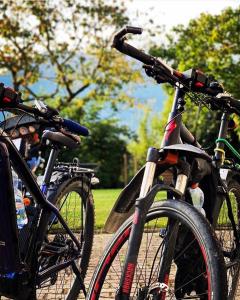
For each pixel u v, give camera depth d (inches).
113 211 112.8
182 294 116.6
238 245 138.6
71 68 1070.4
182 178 109.6
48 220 136.9
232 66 962.1
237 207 142.9
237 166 141.6
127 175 1497.3
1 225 122.9
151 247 114.3
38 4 1010.7
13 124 138.2
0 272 125.8
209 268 91.3
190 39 999.6
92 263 221.5
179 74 115.4
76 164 155.3
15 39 1012.5
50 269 139.1
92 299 104.5
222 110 129.6
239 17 978.1
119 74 1072.8
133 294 107.3
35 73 1040.2
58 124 136.8
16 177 133.4
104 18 1054.4
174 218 100.4
